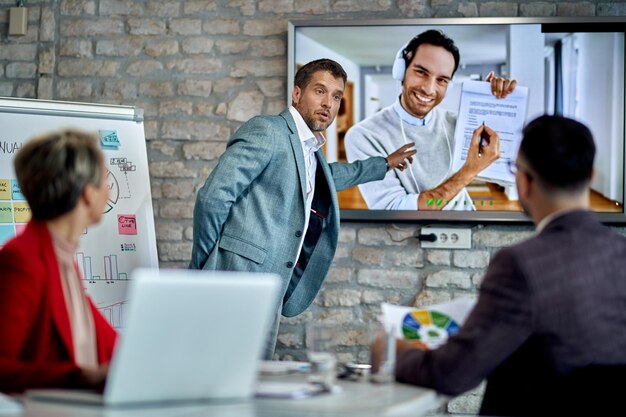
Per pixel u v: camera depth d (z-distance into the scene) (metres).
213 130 4.29
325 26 4.20
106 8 4.38
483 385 4.10
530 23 4.13
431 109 4.17
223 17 4.32
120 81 4.35
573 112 4.12
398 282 4.18
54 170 1.90
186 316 1.53
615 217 4.06
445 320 2.13
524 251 1.87
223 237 3.36
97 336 2.11
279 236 3.42
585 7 4.18
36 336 1.88
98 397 1.61
